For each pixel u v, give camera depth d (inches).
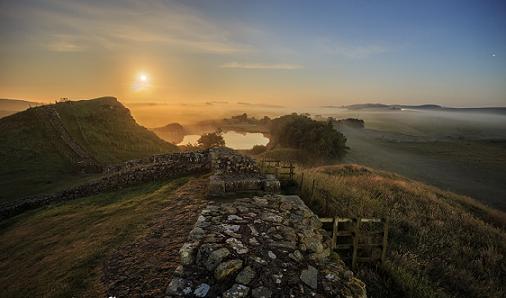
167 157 743.7
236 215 242.7
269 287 152.9
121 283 205.6
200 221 227.0
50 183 1144.2
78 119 2037.4
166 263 226.2
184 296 145.3
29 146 1581.0
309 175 614.2
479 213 613.6
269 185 415.8
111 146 1894.7
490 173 2224.4
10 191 1047.6
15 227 533.3
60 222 476.1
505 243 391.5
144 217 358.0
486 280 295.0
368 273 254.2
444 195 734.5
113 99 2677.2
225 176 448.5
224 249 179.5
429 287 244.2
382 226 375.6
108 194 619.8
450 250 347.6
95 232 354.6
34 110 1932.8
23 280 261.0
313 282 163.6
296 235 214.4
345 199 462.3
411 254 298.8
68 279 226.4
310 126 3009.4
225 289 150.2
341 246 267.6
